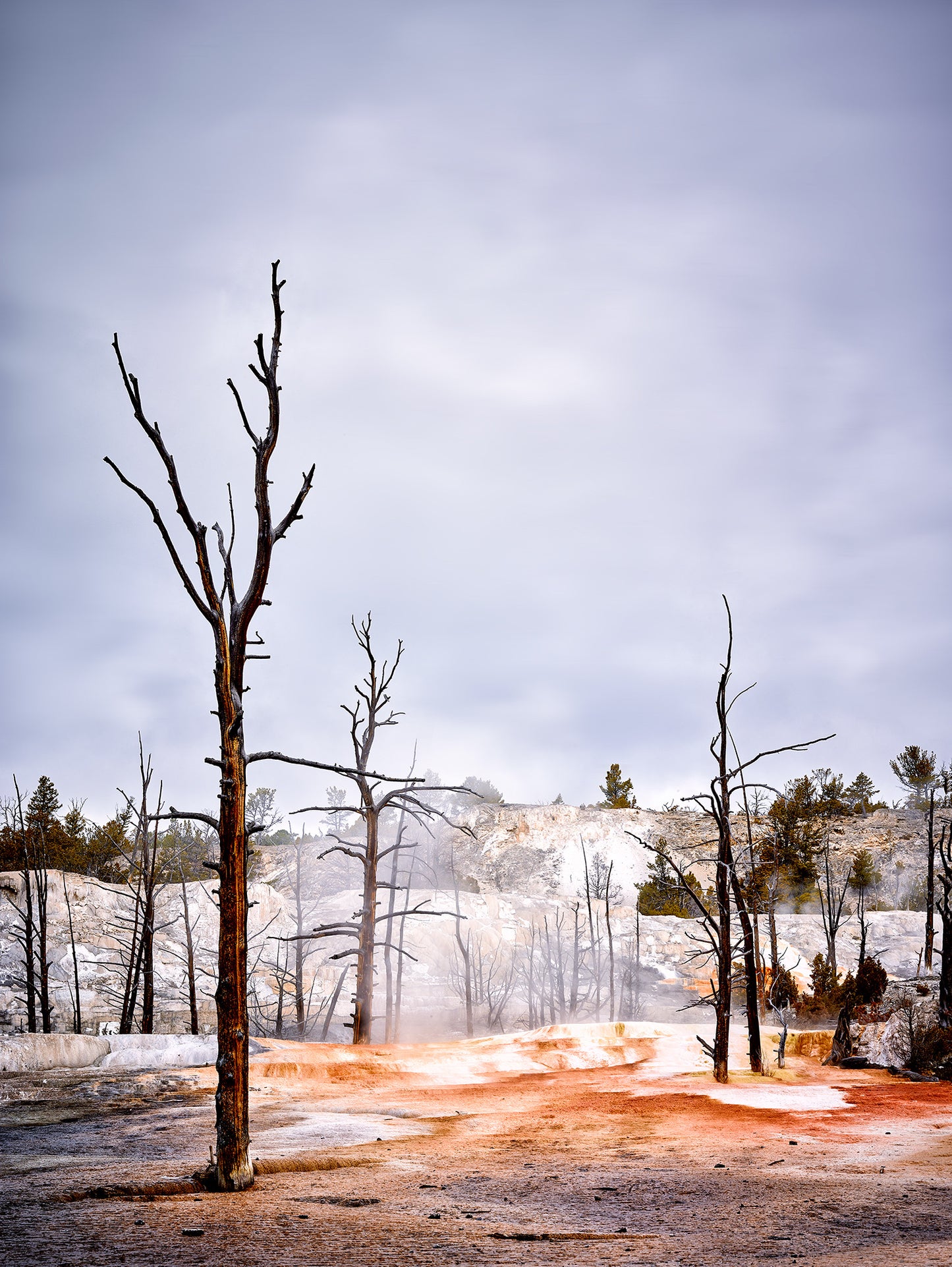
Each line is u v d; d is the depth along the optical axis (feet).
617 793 340.18
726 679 82.02
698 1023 142.00
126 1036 85.25
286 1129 53.67
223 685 38.88
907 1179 37.06
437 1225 28.30
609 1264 22.97
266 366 41.45
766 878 189.98
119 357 38.09
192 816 37.83
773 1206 31.86
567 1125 54.75
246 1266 22.35
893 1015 88.43
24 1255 23.70
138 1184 34.22
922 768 280.10
